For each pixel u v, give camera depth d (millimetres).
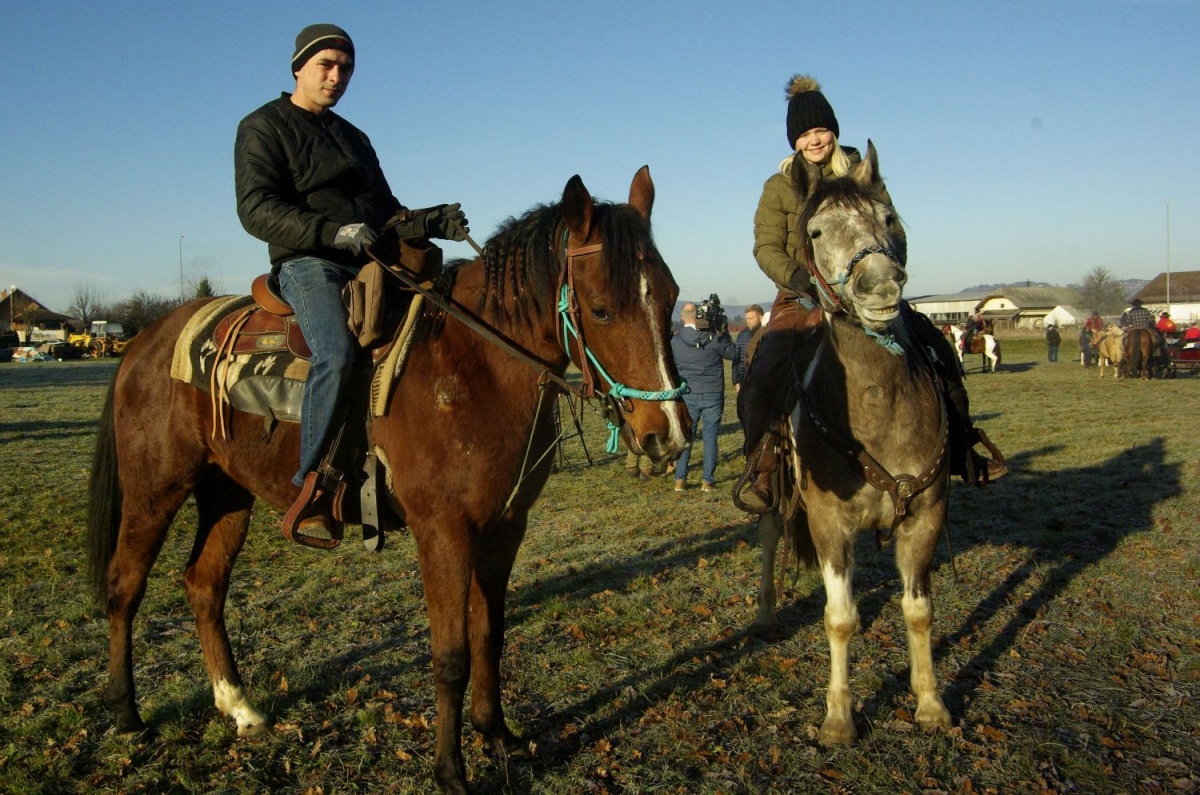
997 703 3951
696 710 3938
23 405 20219
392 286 3285
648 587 5793
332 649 4766
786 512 3977
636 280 2775
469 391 3055
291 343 3410
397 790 3342
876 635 4828
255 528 7672
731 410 17500
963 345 30359
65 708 3953
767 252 4285
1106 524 7000
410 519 3135
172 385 3635
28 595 5715
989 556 6234
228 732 3762
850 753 3543
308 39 3539
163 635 4977
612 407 2898
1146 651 4465
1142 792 3217
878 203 3346
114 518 3824
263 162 3375
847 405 3516
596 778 3396
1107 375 25250
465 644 3076
